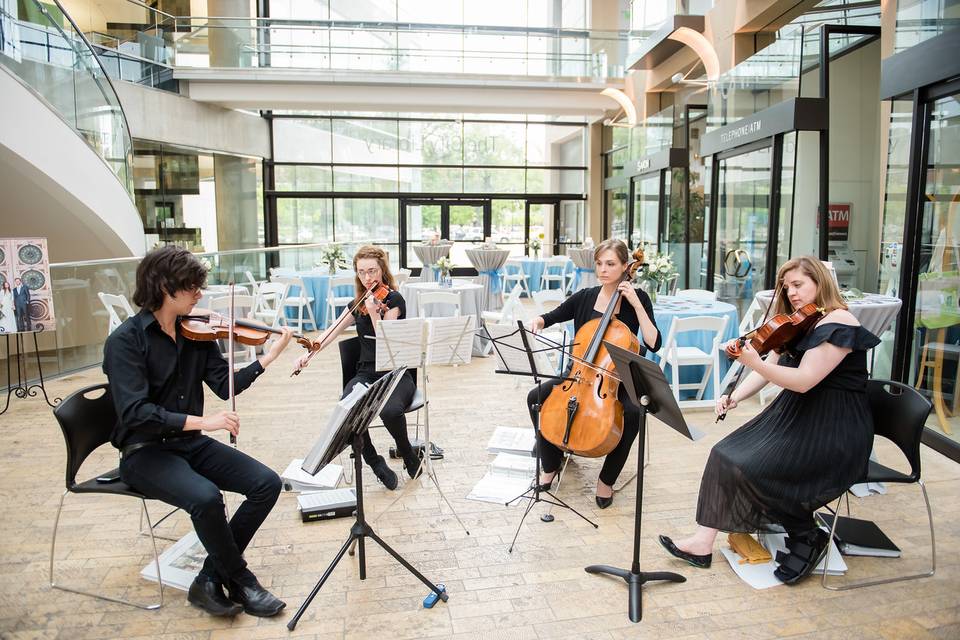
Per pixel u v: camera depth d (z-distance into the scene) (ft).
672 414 7.45
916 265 14.06
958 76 12.45
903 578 8.50
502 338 9.93
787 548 8.91
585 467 12.52
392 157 48.96
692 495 11.12
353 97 39.55
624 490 11.35
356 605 8.00
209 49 38.34
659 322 16.19
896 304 13.80
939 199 13.35
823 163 19.47
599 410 9.77
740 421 15.03
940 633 7.37
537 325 11.60
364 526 8.21
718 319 15.19
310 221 48.80
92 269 21.74
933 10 12.96
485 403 16.84
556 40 39.96
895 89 14.14
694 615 7.77
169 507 10.90
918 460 8.34
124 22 35.14
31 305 16.71
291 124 47.70
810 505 8.32
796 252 20.74
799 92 19.49
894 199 14.99
